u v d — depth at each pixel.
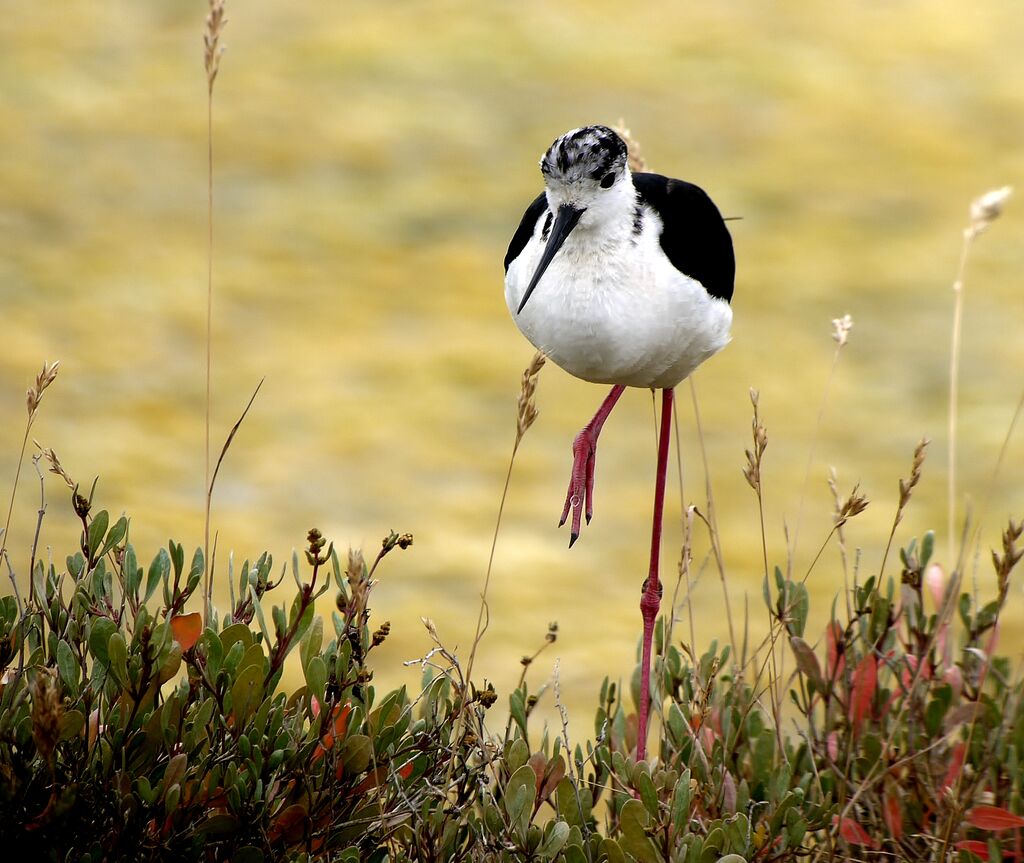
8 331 13.84
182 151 17.92
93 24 21.30
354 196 17.19
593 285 5.83
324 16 21.89
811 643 9.59
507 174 17.67
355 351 14.15
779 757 5.81
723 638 9.91
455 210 16.92
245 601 5.39
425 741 5.10
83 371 13.30
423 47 20.81
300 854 4.75
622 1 22.56
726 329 6.31
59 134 18.09
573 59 20.52
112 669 4.78
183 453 12.22
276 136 18.34
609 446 12.89
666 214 6.02
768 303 15.13
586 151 5.71
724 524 11.72
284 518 11.38
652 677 6.34
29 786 4.72
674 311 5.92
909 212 16.98
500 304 15.26
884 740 5.82
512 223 16.69
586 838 5.17
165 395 13.12
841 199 17.17
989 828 5.41
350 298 15.09
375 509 11.65
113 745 4.79
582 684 9.45
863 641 5.96
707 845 4.95
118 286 14.91
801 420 13.20
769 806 5.41
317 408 13.12
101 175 17.20
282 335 14.32
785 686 5.95
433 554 11.03
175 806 4.60
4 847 4.60
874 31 21.64
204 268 15.49
